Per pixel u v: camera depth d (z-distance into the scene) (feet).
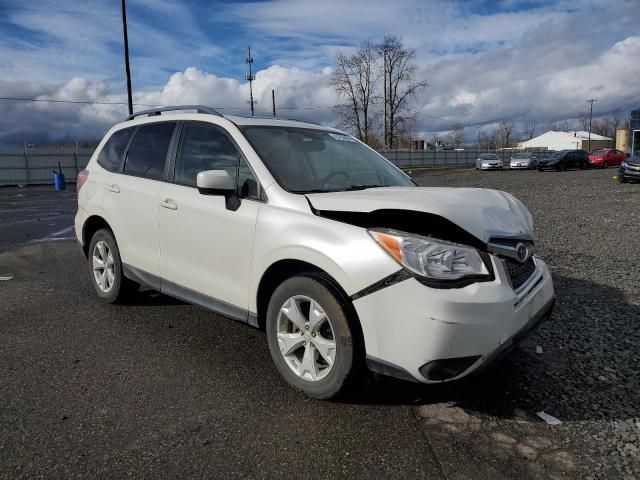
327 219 9.80
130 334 13.83
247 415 9.57
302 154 12.32
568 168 122.42
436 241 8.83
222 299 11.84
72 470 7.88
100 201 15.67
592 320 14.64
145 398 10.21
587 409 9.83
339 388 9.53
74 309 15.99
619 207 42.57
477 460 8.23
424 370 8.60
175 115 14.26
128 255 14.78
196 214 12.22
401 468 8.01
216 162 12.34
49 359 12.12
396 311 8.68
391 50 199.00
